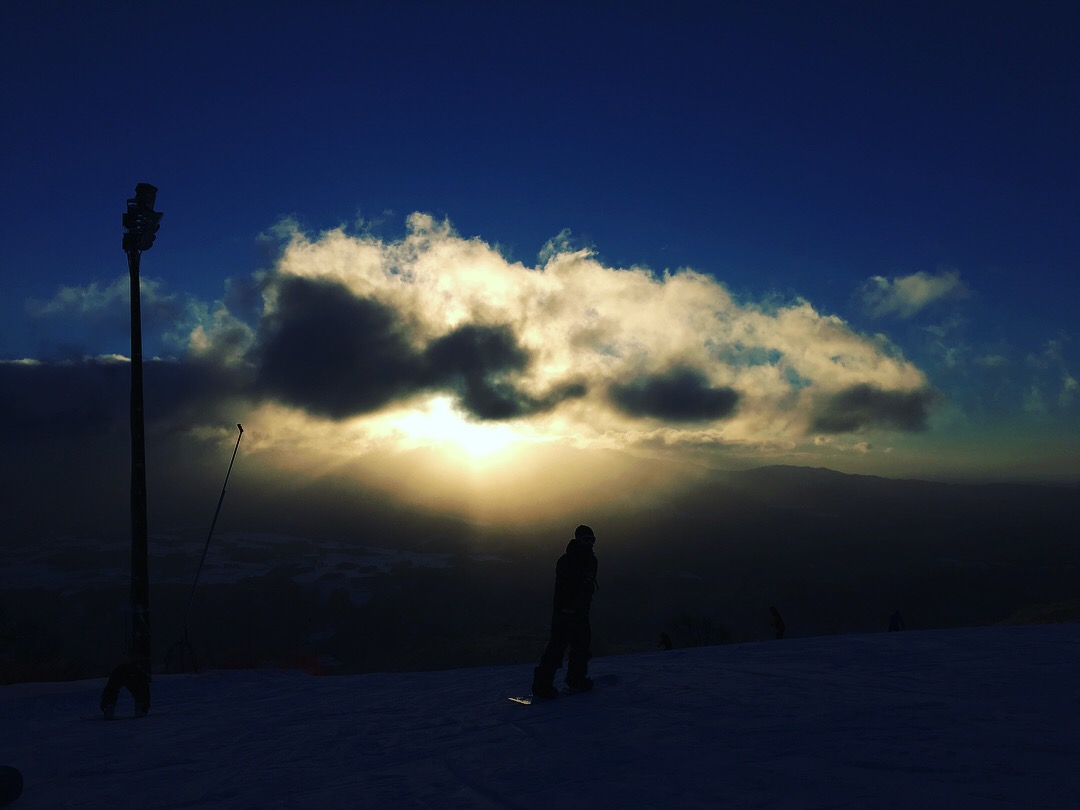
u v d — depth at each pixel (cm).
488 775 598
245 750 848
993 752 522
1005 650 1104
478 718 883
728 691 871
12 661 2473
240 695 1547
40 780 771
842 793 455
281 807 569
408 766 668
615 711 815
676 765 559
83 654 9881
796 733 627
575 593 957
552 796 516
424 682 1452
